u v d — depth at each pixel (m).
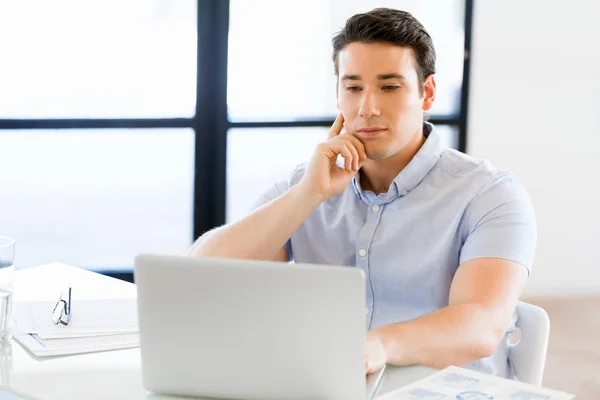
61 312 1.82
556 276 4.56
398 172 2.08
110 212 4.34
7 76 4.11
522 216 1.95
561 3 4.34
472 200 2.00
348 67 1.96
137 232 4.38
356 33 1.94
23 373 1.58
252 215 2.02
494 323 1.75
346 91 1.98
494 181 2.02
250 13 4.25
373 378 1.49
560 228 4.52
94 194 4.31
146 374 1.46
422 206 2.04
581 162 4.49
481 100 4.38
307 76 4.35
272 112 4.36
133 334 1.78
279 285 1.34
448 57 4.37
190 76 4.26
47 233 4.30
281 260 2.24
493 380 1.45
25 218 4.27
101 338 1.75
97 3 4.14
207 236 2.05
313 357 1.36
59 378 1.55
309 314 1.34
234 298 1.36
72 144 4.23
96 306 1.95
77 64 4.17
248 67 4.30
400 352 1.58
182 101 4.28
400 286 2.07
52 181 4.25
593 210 4.53
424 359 1.61
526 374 1.90
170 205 4.38
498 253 1.90
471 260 1.92
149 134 4.29
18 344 1.72
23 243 4.29
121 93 4.23
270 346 1.37
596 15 4.37
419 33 1.95
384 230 2.08
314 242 2.19
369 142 1.98
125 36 4.19
